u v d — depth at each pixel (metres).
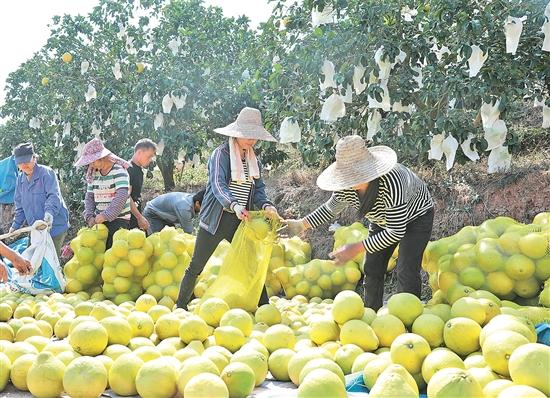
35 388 3.08
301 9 7.36
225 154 5.31
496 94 6.34
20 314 5.00
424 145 6.50
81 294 6.40
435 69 6.50
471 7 6.11
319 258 7.57
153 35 11.81
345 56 6.97
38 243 6.33
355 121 7.43
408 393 2.48
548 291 4.16
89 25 12.67
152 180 14.40
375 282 4.91
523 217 6.24
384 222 4.47
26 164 6.56
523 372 2.55
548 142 7.79
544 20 5.64
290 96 7.57
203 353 3.37
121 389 3.11
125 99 11.19
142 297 4.92
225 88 11.17
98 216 6.54
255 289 5.18
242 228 5.15
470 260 4.73
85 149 6.57
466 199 6.77
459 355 3.30
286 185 9.30
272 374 3.47
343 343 3.57
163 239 6.55
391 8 6.60
